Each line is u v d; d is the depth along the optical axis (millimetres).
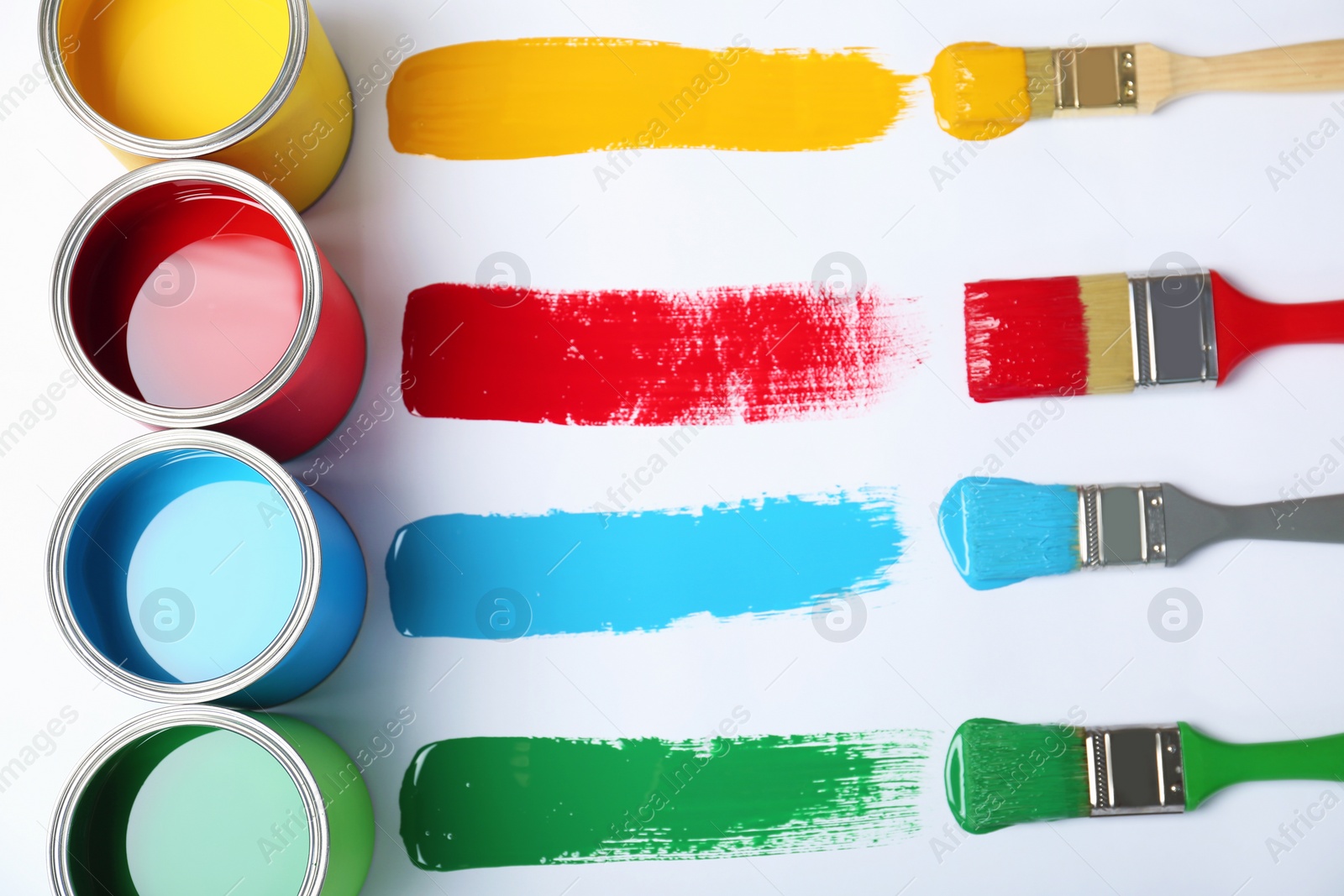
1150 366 1284
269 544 1128
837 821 1243
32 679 1274
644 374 1303
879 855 1240
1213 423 1304
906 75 1337
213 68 1202
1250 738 1262
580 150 1328
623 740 1251
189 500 1143
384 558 1273
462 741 1246
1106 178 1330
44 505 1302
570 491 1284
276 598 1112
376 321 1309
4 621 1282
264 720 1091
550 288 1313
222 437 1067
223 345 1147
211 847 1090
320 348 1137
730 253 1319
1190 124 1336
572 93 1334
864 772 1251
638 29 1341
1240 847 1247
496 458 1289
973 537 1276
